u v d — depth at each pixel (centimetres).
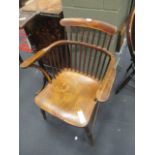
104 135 126
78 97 104
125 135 124
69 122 93
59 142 125
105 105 143
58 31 142
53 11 129
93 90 108
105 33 105
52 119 139
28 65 94
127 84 155
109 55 102
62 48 125
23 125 138
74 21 103
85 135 127
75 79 116
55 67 127
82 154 117
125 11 132
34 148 124
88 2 106
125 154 115
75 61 126
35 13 130
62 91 108
